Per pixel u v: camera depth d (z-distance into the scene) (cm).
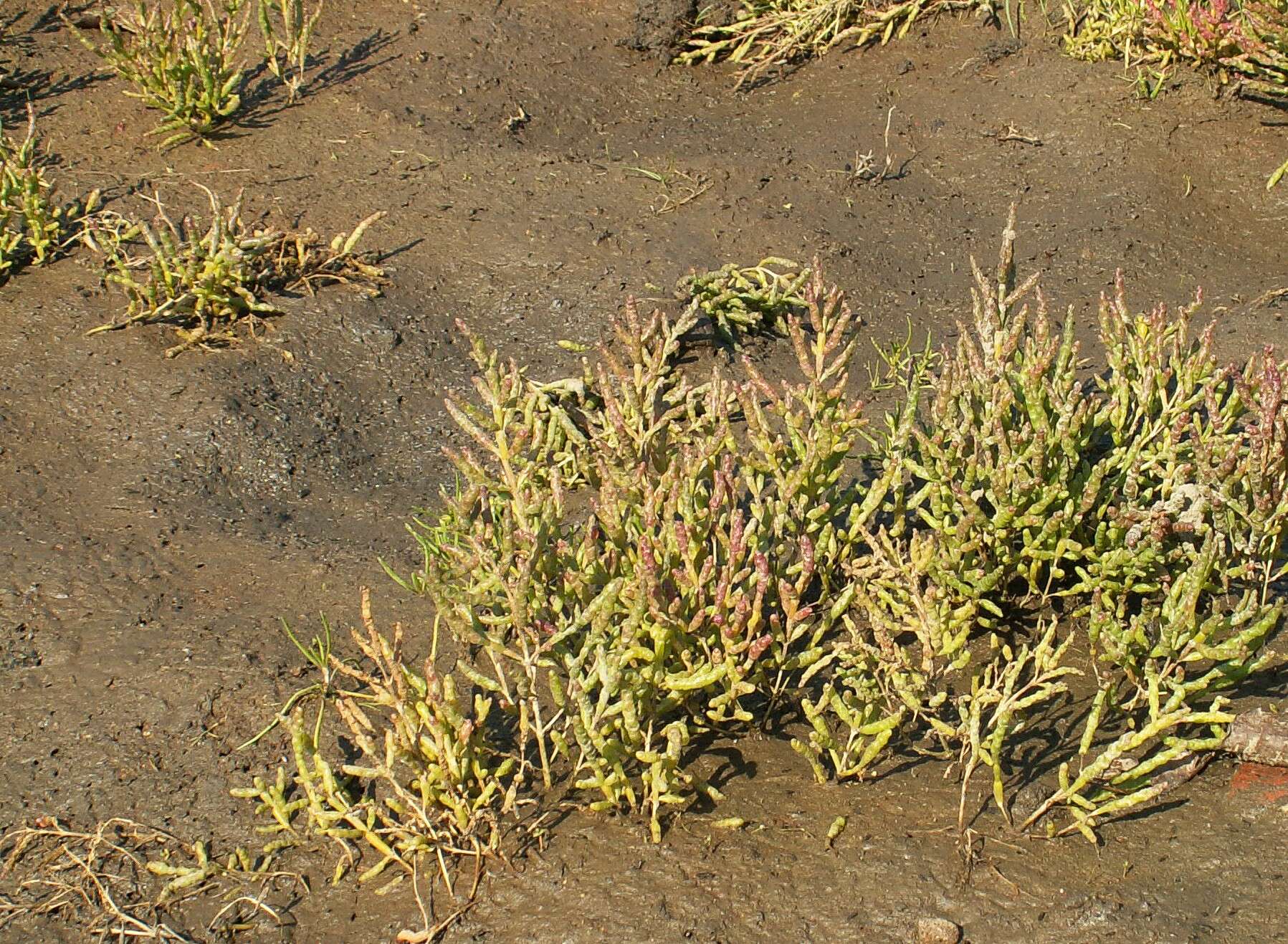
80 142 656
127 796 327
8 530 417
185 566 405
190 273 518
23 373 495
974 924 275
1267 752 301
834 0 754
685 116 712
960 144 666
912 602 349
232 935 293
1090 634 335
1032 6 739
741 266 570
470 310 547
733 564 313
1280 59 631
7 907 302
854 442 457
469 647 368
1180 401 386
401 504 446
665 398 460
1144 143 643
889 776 314
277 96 696
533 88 723
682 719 334
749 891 286
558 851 300
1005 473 339
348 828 313
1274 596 359
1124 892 277
